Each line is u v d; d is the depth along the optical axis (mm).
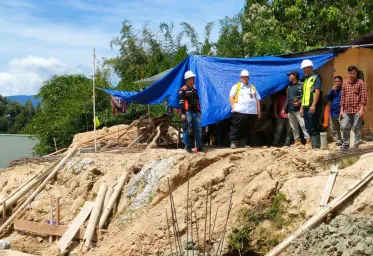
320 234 8250
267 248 9406
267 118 14445
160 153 12789
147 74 33406
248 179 10570
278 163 10430
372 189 8703
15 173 15906
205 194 10734
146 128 16172
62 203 13562
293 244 8461
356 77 11000
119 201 12289
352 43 13492
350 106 10953
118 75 36906
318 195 9227
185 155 12047
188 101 12438
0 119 54312
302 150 11102
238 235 9492
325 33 20047
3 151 29578
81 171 14008
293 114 12633
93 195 13086
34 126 25250
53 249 11883
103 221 11883
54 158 16172
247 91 12695
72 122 24359
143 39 37188
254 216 9719
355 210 8648
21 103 64188
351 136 12109
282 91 13828
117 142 17172
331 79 13648
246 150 11992
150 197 11633
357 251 7578
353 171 9273
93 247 11469
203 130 14703
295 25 20656
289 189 9688
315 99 11648
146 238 10422
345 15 19922
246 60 14438
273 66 14242
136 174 12750
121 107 17406
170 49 37188
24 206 13875
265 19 24531
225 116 13062
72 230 11961
